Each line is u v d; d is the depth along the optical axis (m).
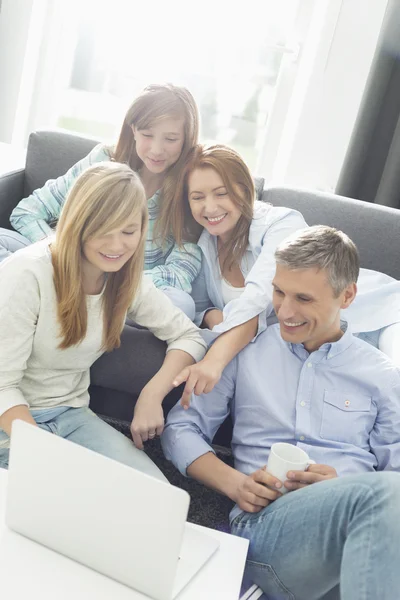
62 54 3.17
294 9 3.00
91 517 1.05
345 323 1.75
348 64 2.90
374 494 1.20
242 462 1.65
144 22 3.16
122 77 3.26
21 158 2.77
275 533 1.34
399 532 1.14
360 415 1.65
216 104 3.24
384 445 1.64
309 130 3.01
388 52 2.64
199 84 3.22
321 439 1.63
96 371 1.81
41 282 1.50
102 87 3.29
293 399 1.66
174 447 1.59
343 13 2.85
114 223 1.47
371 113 2.69
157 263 2.22
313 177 3.05
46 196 2.29
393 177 2.73
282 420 1.64
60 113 3.32
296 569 1.33
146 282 1.76
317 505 1.28
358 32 2.86
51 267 1.52
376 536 1.16
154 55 3.21
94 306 1.59
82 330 1.55
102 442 1.58
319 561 1.29
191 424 1.64
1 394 1.48
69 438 1.61
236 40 3.12
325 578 1.32
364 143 2.73
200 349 1.78
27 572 1.04
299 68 3.04
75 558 1.08
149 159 2.13
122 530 1.03
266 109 3.20
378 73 2.65
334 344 1.66
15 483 1.10
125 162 2.23
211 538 1.20
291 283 1.57
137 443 1.63
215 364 1.67
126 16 3.16
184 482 2.00
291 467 1.34
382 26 2.61
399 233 2.26
